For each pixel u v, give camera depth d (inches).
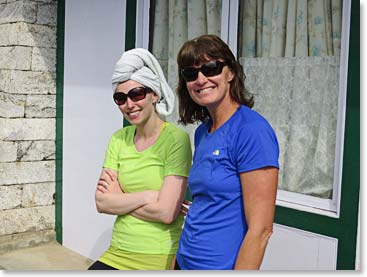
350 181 104.2
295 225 114.8
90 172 168.7
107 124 160.9
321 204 112.6
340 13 110.5
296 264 114.1
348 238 105.0
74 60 172.1
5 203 173.0
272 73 123.6
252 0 127.1
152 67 87.7
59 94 179.2
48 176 181.9
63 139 178.9
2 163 171.5
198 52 72.1
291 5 119.3
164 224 85.9
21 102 173.0
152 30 150.8
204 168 71.7
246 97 76.7
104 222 164.6
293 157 120.2
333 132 112.6
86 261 167.3
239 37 130.0
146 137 88.7
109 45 159.0
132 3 150.7
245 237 67.9
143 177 86.4
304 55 117.4
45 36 176.4
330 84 112.7
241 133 68.7
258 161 66.9
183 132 87.4
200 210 73.3
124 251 87.3
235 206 70.2
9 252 173.2
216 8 135.6
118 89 86.8
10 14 172.9
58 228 183.2
